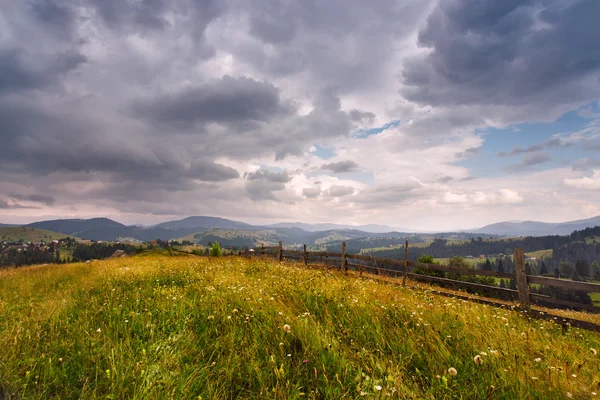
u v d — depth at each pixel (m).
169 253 38.59
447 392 3.46
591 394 3.31
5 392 3.30
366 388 3.29
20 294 9.48
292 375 3.67
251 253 26.12
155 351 4.19
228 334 4.73
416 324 5.29
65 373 3.73
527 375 3.71
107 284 9.88
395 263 13.23
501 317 6.89
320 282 9.02
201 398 3.07
